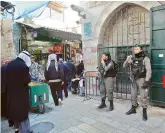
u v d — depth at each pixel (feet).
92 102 18.19
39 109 15.29
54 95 17.11
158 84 15.30
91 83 21.56
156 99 15.56
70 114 14.69
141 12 18.24
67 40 35.22
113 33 20.75
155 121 12.51
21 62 10.34
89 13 21.58
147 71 12.69
